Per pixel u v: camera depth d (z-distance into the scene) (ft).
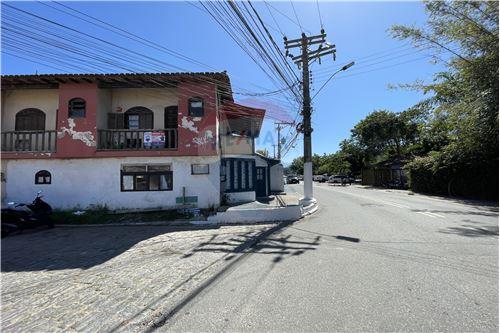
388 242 28.76
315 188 129.80
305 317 14.32
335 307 15.25
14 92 56.75
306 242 29.99
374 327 13.25
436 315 14.17
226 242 31.40
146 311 15.71
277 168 109.50
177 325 14.06
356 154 186.50
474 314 14.21
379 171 147.74
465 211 50.62
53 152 51.29
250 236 34.09
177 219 46.03
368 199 74.49
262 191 81.97
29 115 56.54
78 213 48.70
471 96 56.39
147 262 24.84
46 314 15.62
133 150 51.67
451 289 17.12
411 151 137.49
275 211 44.65
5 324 14.60
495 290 16.94
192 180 52.31
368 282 18.48
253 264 23.17
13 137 55.26
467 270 20.31
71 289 19.08
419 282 18.25
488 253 24.52
